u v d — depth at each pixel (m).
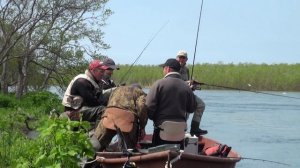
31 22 30.55
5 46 29.94
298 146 19.84
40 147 8.55
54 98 28.28
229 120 29.33
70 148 8.26
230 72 64.38
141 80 62.03
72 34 31.56
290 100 49.09
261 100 48.56
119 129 9.02
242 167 15.14
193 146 9.46
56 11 30.66
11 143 11.81
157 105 9.27
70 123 8.52
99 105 10.78
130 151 8.84
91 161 9.09
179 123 9.21
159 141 9.27
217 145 10.18
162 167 8.25
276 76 63.09
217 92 62.09
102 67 10.74
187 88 9.41
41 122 9.23
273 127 26.39
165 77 9.43
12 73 35.75
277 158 17.00
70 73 32.72
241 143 20.45
